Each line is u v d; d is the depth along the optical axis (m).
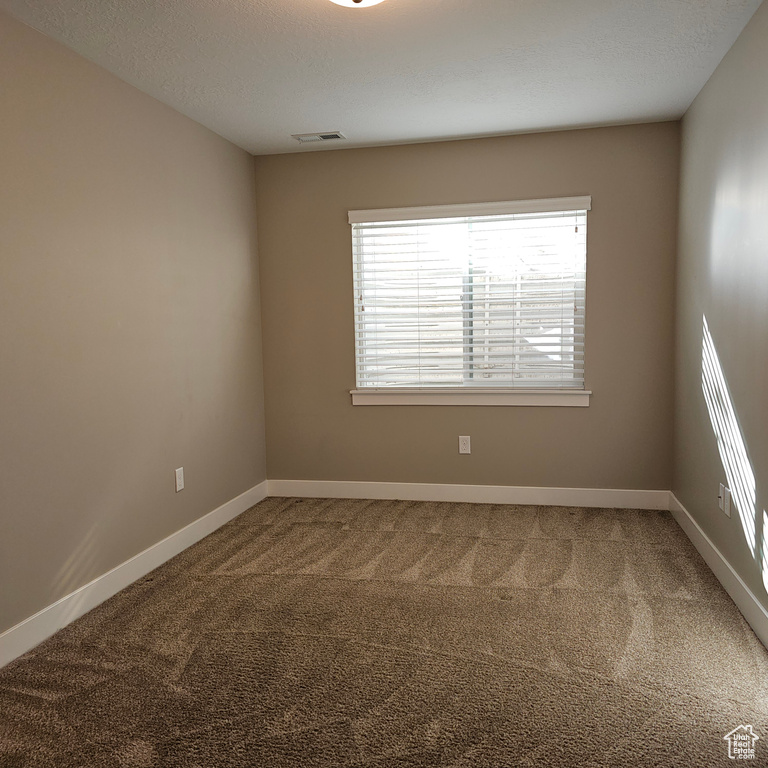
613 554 3.23
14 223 2.29
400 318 4.28
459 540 3.48
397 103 3.32
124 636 2.45
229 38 2.50
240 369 4.11
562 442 4.09
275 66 2.79
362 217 4.19
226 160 3.94
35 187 2.38
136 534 3.03
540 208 3.95
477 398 4.17
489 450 4.20
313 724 1.88
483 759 1.71
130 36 2.46
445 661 2.23
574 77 3.00
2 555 2.26
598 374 4.00
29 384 2.37
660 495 3.98
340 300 4.30
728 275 2.71
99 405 2.76
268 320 4.41
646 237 3.86
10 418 2.28
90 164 2.69
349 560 3.22
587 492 4.07
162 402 3.24
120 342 2.89
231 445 3.98
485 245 4.11
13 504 2.30
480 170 4.02
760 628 2.32
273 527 3.78
